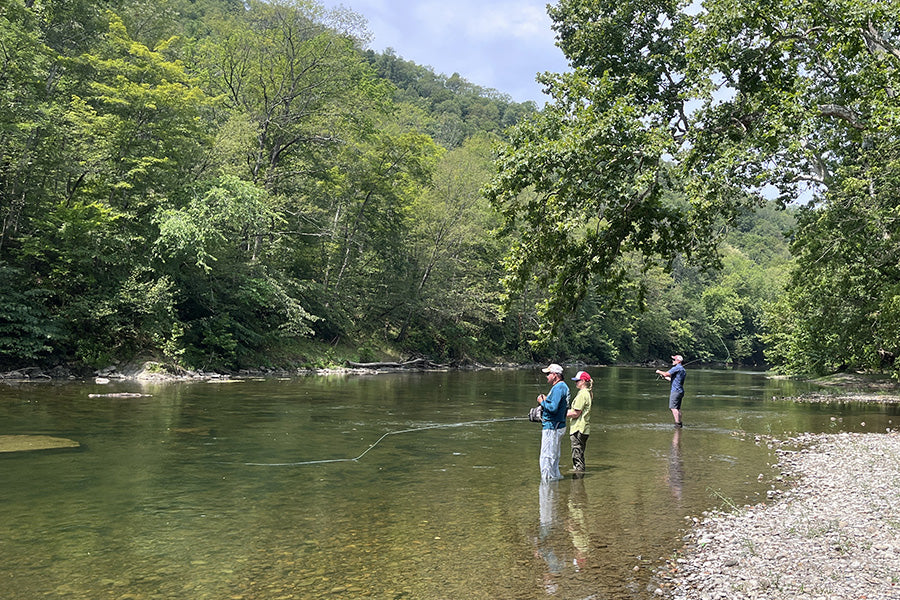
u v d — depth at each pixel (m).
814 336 27.27
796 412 19.42
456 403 19.64
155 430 12.36
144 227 25.52
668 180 9.58
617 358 69.12
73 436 11.37
